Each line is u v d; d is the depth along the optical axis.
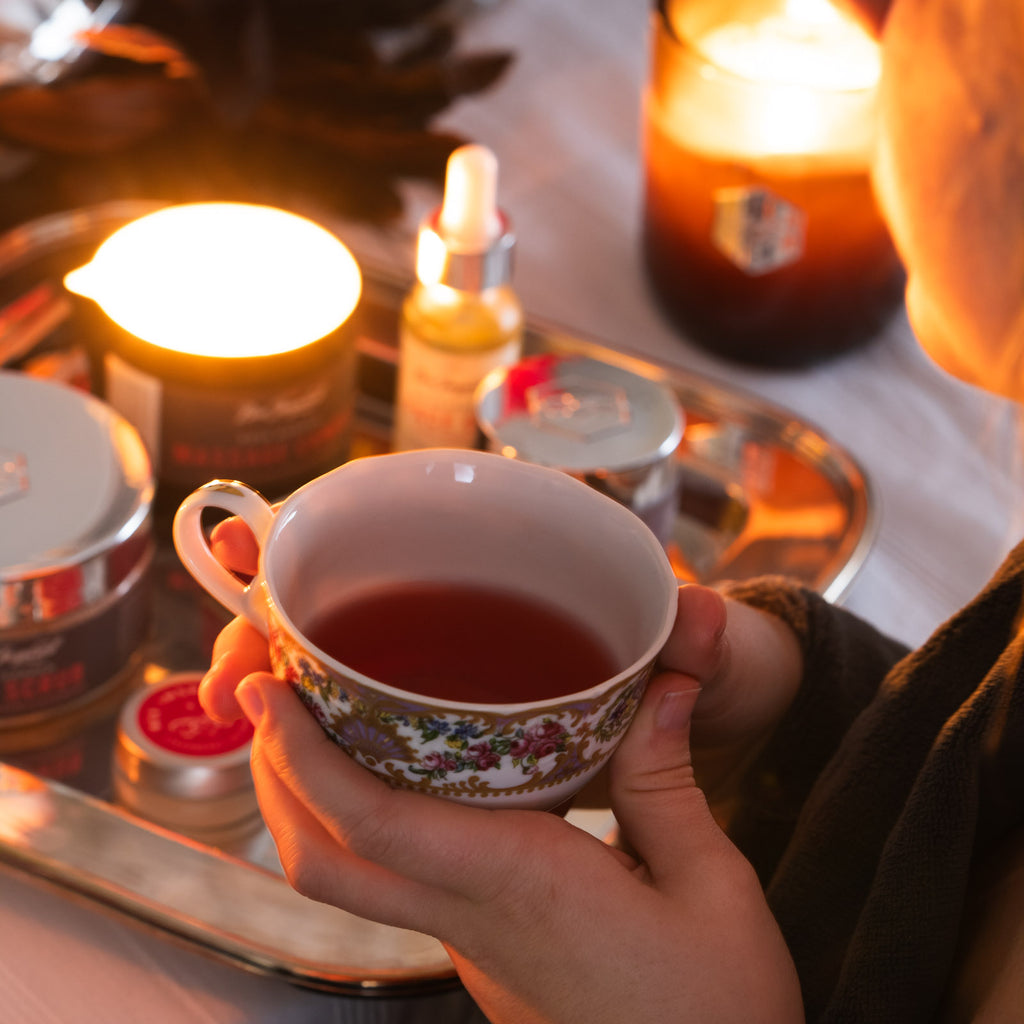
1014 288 0.61
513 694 0.60
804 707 0.67
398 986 0.65
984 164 0.61
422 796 0.58
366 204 0.84
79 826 0.67
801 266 0.83
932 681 0.63
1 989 0.65
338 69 0.84
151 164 0.84
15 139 0.82
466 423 0.79
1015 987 0.59
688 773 0.61
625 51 1.02
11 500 0.70
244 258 0.77
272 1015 0.65
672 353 0.87
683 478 0.80
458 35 0.90
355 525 0.61
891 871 0.61
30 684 0.70
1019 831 0.63
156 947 0.66
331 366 0.75
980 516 0.81
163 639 0.74
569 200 0.93
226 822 0.69
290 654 0.58
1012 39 0.60
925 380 0.87
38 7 0.83
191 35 0.83
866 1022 0.61
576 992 0.59
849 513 0.78
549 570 0.62
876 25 0.70
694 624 0.61
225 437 0.74
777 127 0.80
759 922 0.60
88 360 0.78
